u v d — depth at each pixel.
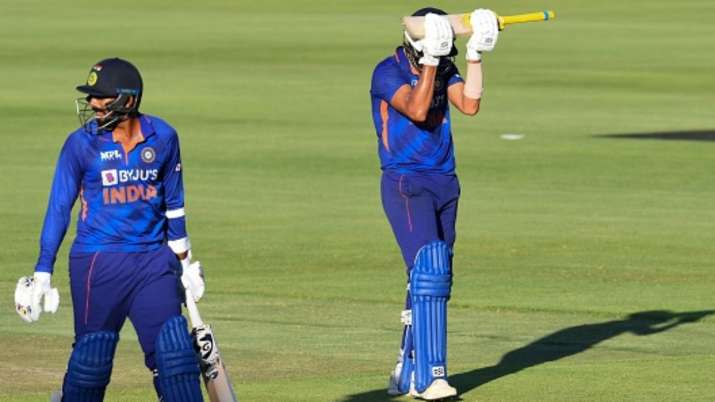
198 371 27.22
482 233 59.88
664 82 130.00
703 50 161.88
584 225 61.75
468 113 33.00
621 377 34.31
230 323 42.72
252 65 144.62
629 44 168.88
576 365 36.12
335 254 55.59
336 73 137.25
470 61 32.88
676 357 37.25
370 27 191.50
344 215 64.81
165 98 115.50
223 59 150.50
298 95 118.62
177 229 27.97
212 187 72.88
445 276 32.38
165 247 27.72
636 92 121.94
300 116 104.19
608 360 37.12
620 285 49.16
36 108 107.88
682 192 71.12
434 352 32.28
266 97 117.00
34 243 58.00
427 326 32.28
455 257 54.72
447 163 33.38
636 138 92.00
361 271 52.22
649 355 37.91
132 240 27.41
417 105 32.03
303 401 32.00
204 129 96.75
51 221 27.33
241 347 39.09
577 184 73.56
